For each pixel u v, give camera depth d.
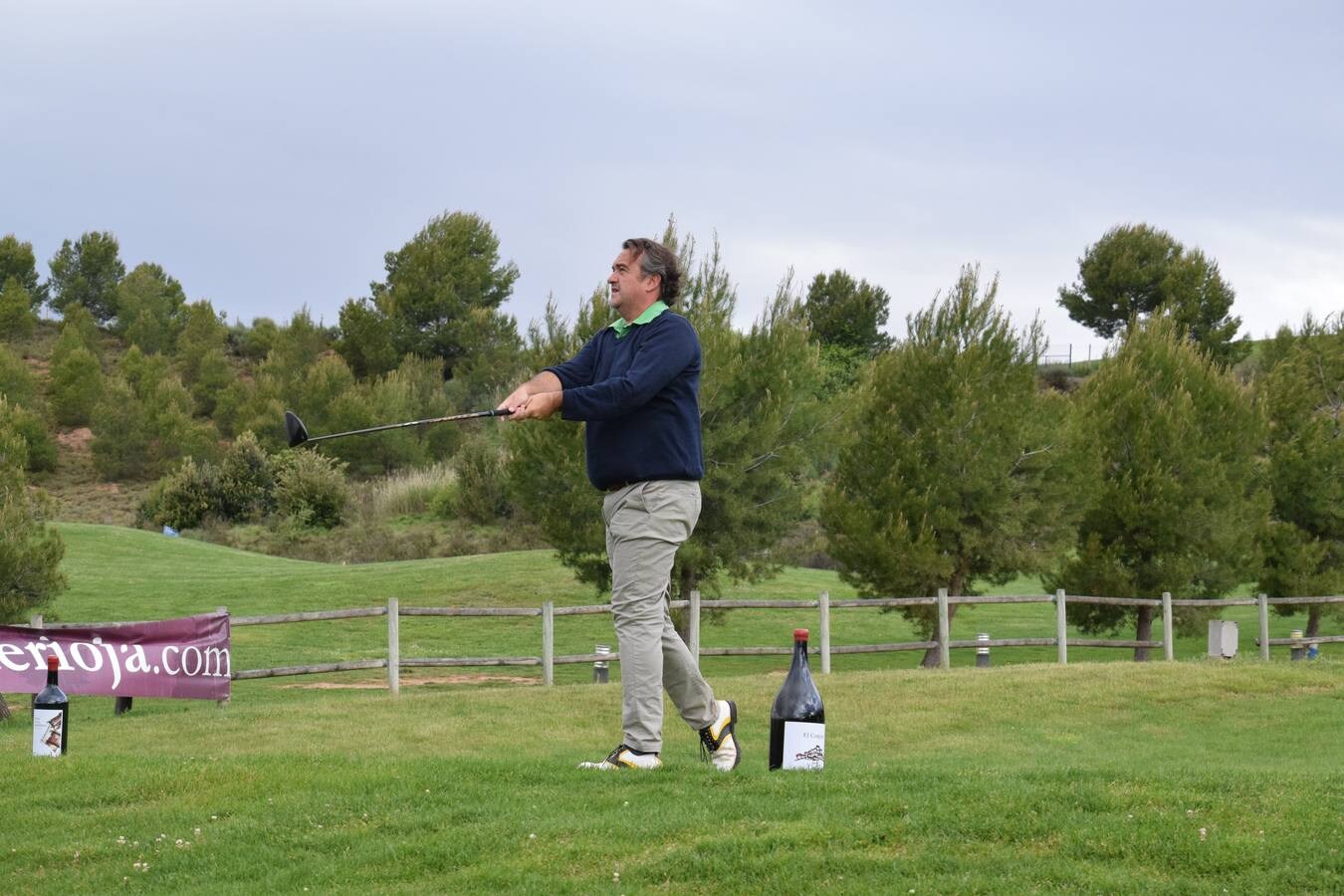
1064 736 14.02
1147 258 69.06
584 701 14.73
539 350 20.75
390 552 42.94
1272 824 4.86
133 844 5.08
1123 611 24.11
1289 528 26.41
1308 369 28.09
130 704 14.91
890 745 13.36
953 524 21.02
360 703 14.70
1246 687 16.84
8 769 6.48
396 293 71.31
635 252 5.90
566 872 4.50
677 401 5.81
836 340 69.88
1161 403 24.11
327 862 4.73
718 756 6.18
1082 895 4.20
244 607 28.61
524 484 20.52
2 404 18.42
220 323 77.50
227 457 50.38
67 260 79.31
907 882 4.32
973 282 21.98
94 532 38.75
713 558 20.34
